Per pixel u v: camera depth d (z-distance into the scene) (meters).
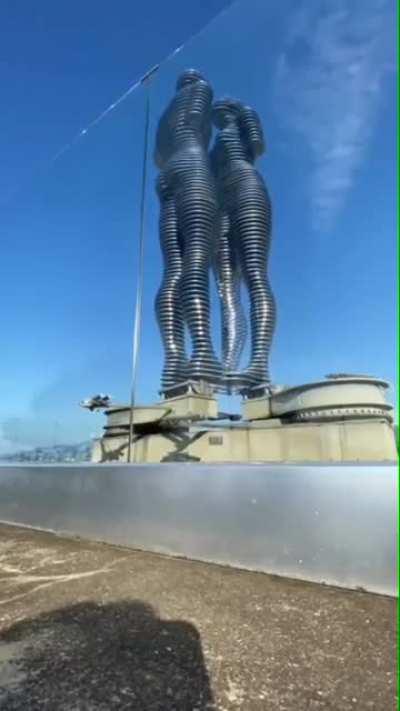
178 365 8.37
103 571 4.21
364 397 6.43
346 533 3.64
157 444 8.07
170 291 8.60
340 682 2.20
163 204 9.00
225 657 2.48
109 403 8.56
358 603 3.24
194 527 4.62
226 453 7.53
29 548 5.29
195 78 9.17
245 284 7.88
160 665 2.40
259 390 7.49
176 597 3.45
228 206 8.38
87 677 2.28
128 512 5.29
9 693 2.15
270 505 4.11
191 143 8.98
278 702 2.04
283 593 3.49
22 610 3.26
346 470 3.73
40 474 6.68
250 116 8.35
